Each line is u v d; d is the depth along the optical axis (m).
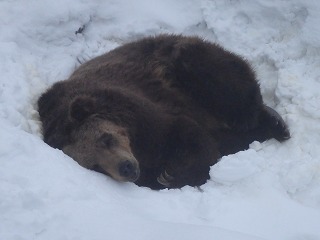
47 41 12.89
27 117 10.46
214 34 13.23
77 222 7.37
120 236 7.20
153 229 7.37
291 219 8.65
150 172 10.46
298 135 10.83
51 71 12.39
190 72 11.23
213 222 8.41
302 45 12.34
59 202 7.66
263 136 11.30
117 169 9.14
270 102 12.28
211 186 9.51
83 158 9.57
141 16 13.52
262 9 12.98
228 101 11.23
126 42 13.17
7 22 12.67
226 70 11.25
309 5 12.56
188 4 13.55
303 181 9.38
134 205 8.41
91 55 13.17
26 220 7.26
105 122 9.80
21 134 8.98
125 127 9.98
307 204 9.28
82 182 8.32
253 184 9.25
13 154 8.34
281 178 9.49
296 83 11.66
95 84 10.62
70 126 9.95
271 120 11.20
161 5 13.67
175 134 10.42
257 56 12.66
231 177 9.27
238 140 11.38
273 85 12.26
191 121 10.62
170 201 8.75
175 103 11.20
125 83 11.11
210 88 11.22
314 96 11.32
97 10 13.55
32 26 12.78
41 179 8.02
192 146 10.34
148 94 11.16
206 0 13.43
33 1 13.09
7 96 10.27
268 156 10.57
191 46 11.34
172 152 10.41
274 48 12.55
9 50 11.76
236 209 8.68
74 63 12.84
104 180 9.04
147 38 12.02
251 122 11.30
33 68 11.94
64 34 13.05
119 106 10.09
